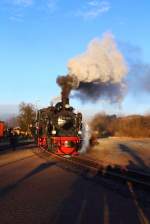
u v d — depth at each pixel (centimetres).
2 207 1157
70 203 1236
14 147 4012
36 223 976
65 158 2923
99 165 2505
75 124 3192
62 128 3166
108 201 1280
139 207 1197
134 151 4212
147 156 3553
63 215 1067
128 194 1421
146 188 1549
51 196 1354
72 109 3238
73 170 2183
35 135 4584
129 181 1691
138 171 2202
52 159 2895
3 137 5969
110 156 3462
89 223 984
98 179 1817
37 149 4059
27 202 1238
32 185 1595
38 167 2314
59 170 2173
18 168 2248
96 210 1138
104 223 988
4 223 970
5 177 1833
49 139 3284
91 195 1386
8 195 1355
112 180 1803
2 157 3069
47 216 1053
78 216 1058
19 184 1614
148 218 1054
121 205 1221
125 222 1003
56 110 3234
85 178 1842
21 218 1025
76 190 1492
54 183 1666
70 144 3112
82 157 3206
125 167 2444
